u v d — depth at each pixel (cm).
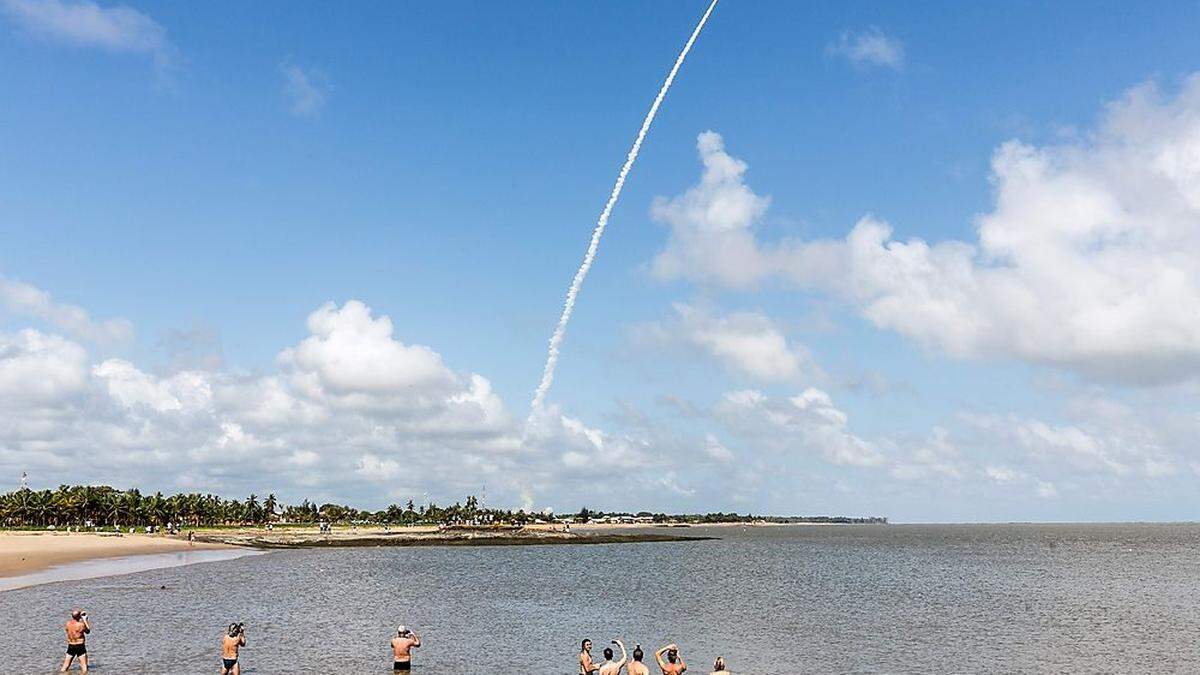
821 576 11538
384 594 8225
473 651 4847
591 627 6034
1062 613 7269
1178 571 13212
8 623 5453
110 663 4175
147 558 12550
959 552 19938
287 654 4588
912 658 4909
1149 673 4584
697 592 8950
